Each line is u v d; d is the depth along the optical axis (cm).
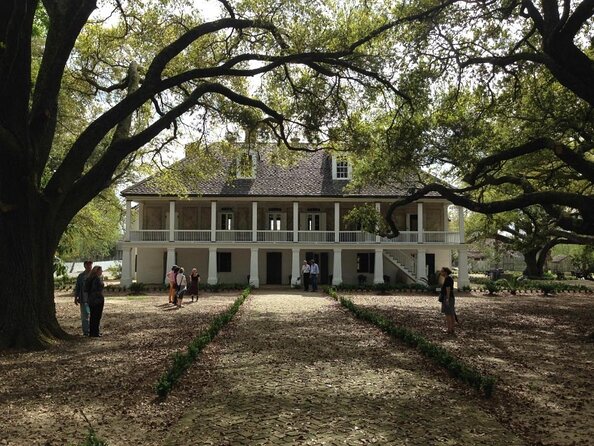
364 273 3953
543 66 1791
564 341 1388
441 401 770
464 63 1669
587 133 1889
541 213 2995
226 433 626
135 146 1443
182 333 1450
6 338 1186
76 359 1080
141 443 598
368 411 716
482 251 7925
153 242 3562
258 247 3606
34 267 1255
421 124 1823
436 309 2197
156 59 1435
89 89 2234
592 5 1175
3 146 1123
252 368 984
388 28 1576
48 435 624
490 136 1955
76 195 1380
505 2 1573
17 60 1123
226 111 2116
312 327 1561
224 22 1541
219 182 3697
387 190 3728
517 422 684
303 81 1941
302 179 3831
